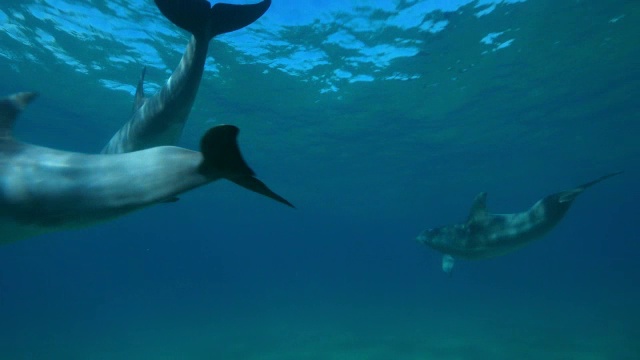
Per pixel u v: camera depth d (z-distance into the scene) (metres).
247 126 24.55
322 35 15.06
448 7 13.62
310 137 26.88
